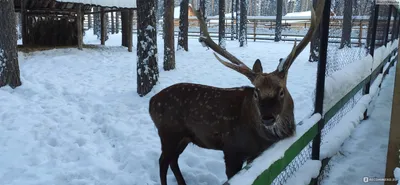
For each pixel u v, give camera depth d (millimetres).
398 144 3076
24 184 4043
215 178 4176
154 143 5258
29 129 5715
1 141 5215
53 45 15984
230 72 10773
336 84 3816
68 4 15844
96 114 6625
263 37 29672
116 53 14719
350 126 4316
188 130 3615
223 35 18516
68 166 4527
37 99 7418
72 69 10742
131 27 15430
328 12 3131
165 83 8938
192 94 3520
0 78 7918
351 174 4125
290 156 2648
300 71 10984
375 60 6645
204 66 11984
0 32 7766
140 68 7898
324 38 3205
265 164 2172
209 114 3350
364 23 7344
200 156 4762
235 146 3221
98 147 5211
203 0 20219
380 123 5988
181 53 15633
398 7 9750
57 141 5293
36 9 15594
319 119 3275
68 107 6977
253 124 2965
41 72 9961
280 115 2734
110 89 8539
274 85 2609
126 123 6172
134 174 4348
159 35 31281
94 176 4297
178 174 3914
